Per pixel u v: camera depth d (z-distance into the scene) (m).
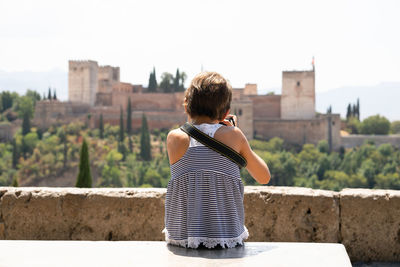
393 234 4.42
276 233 4.52
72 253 2.69
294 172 99.88
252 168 2.94
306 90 128.25
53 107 137.62
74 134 127.12
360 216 4.45
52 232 4.79
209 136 2.78
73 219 4.76
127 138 125.81
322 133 122.00
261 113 131.62
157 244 2.86
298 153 118.50
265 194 4.56
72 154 112.25
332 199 4.47
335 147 122.81
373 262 4.43
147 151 114.06
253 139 122.94
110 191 4.79
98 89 153.38
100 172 104.69
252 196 4.57
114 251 2.72
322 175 103.69
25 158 121.00
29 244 2.88
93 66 145.38
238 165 2.85
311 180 96.19
